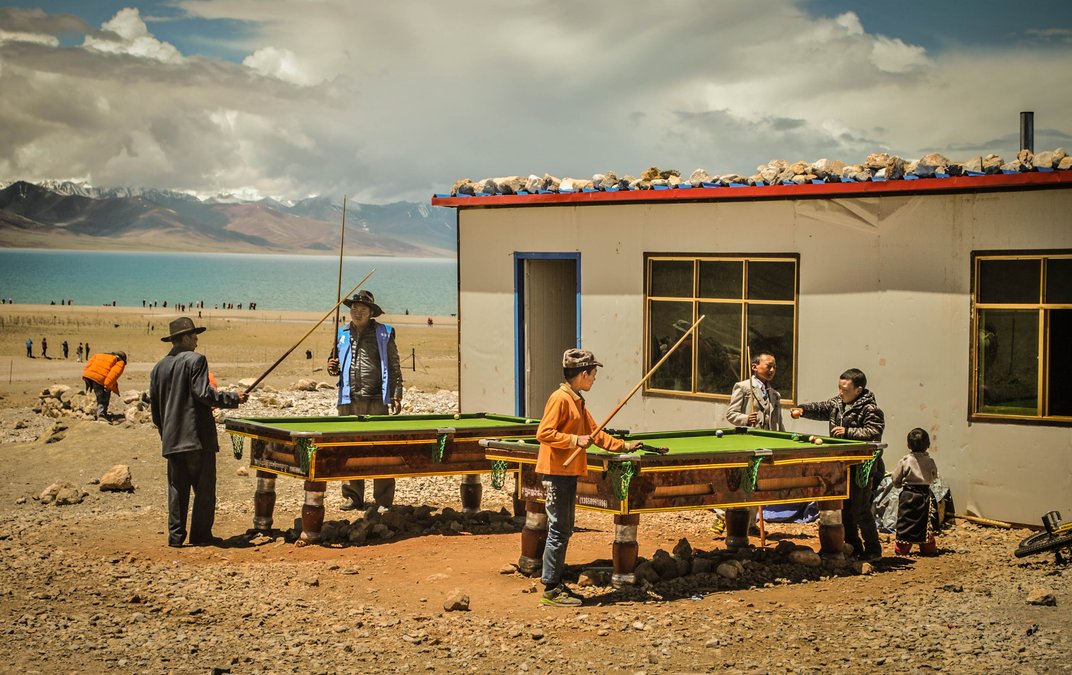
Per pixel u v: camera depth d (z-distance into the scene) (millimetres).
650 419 13023
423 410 19516
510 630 6809
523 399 14453
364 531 9594
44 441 15398
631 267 13133
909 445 9227
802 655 6328
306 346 57156
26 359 47750
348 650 6453
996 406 10352
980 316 10391
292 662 6227
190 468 9391
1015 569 8641
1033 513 10117
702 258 12469
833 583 8133
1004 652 6320
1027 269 10125
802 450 8219
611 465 7395
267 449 9789
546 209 13945
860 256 11102
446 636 6723
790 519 10594
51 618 7129
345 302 11164
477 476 10508
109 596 7738
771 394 9789
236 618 7160
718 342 12383
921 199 10672
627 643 6578
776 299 11852
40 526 10398
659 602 7484
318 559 8875
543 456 7410
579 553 8945
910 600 7586
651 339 13023
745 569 8312
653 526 10305
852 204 11133
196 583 8023
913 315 10766
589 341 13578
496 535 9836
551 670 6086
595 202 13352
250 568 8477
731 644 6547
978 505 10445
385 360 11289
